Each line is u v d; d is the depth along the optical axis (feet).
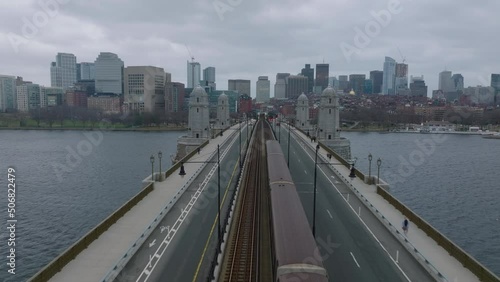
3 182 341.62
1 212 254.27
